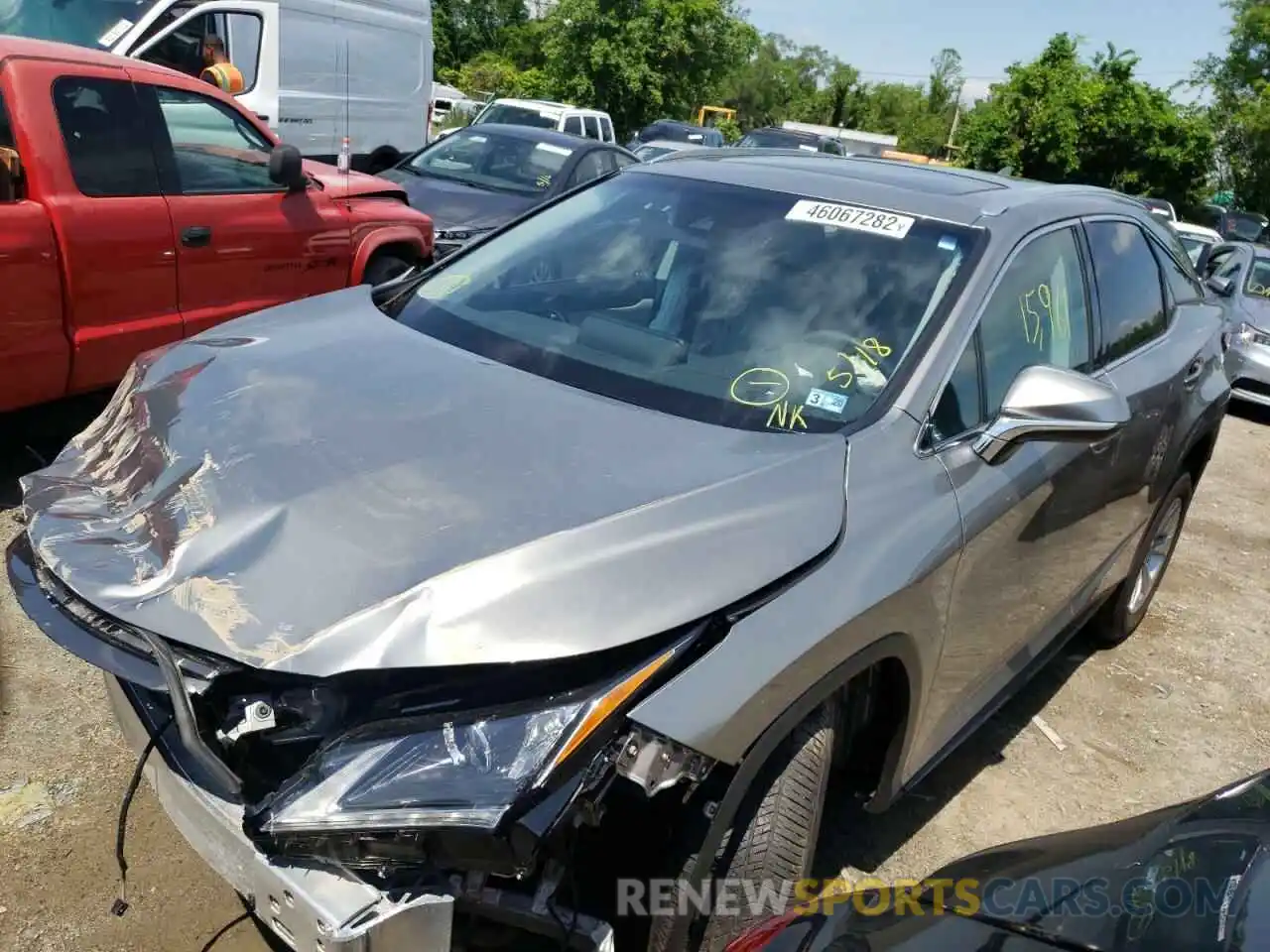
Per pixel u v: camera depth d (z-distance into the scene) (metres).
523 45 51.06
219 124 5.56
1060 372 2.71
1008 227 3.21
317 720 1.97
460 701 1.94
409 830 1.82
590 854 2.13
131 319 5.01
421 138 13.70
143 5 9.80
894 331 2.89
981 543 2.76
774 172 3.57
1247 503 7.66
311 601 2.00
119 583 2.10
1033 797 3.69
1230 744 4.26
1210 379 4.50
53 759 3.11
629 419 2.59
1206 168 35.38
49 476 2.54
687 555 2.14
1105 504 3.66
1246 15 42.69
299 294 5.98
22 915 2.56
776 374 2.82
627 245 3.38
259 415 2.51
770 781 2.24
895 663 2.56
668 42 35.34
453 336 3.09
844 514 2.40
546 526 2.13
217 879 2.76
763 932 1.90
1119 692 4.53
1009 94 36.19
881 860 3.20
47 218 4.57
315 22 11.34
